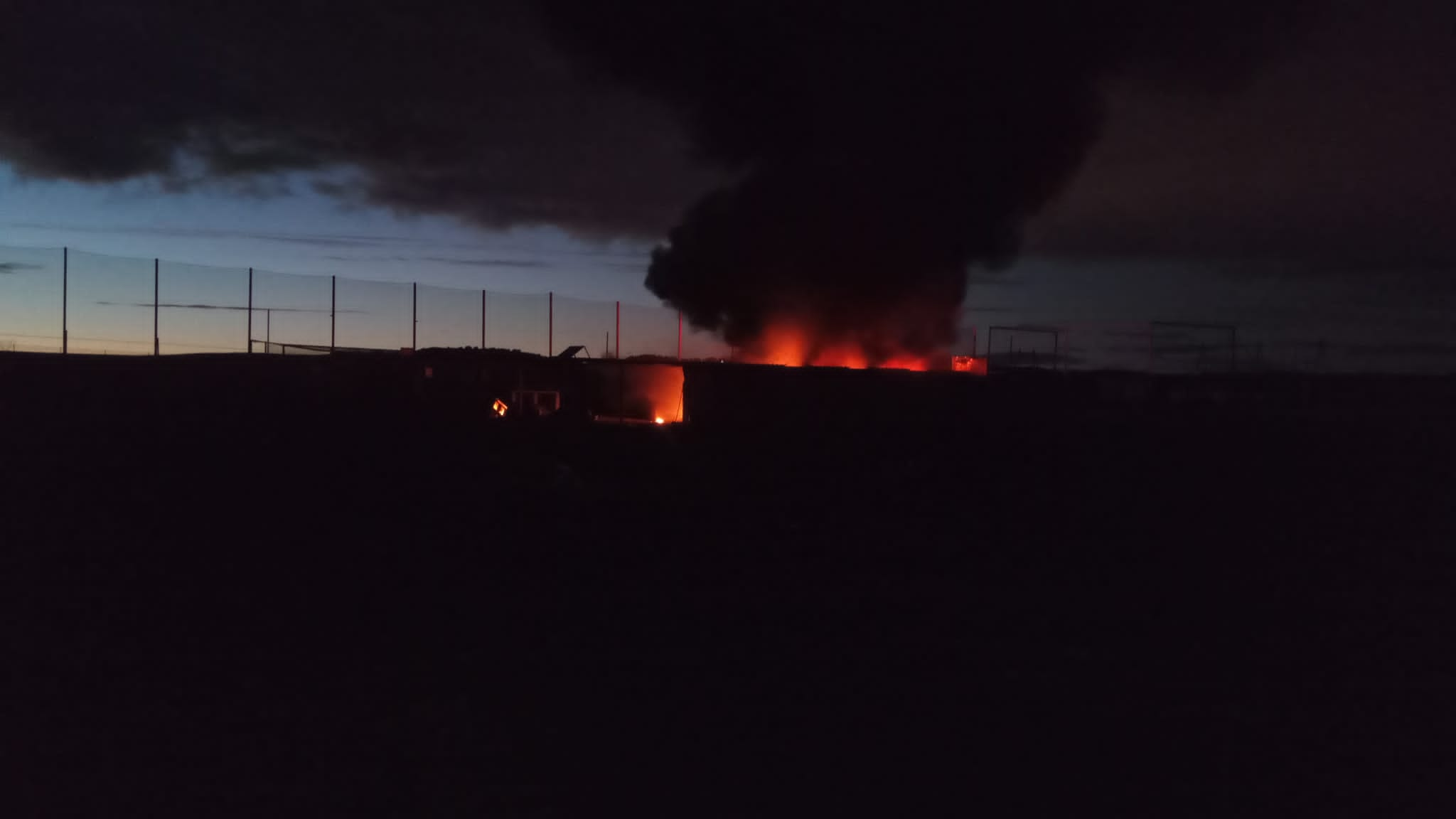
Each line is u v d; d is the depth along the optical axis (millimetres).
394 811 4379
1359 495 18672
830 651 7402
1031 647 7738
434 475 16922
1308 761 5367
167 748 5094
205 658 6766
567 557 11023
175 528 12102
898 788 4832
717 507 15461
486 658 6922
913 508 16172
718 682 6496
